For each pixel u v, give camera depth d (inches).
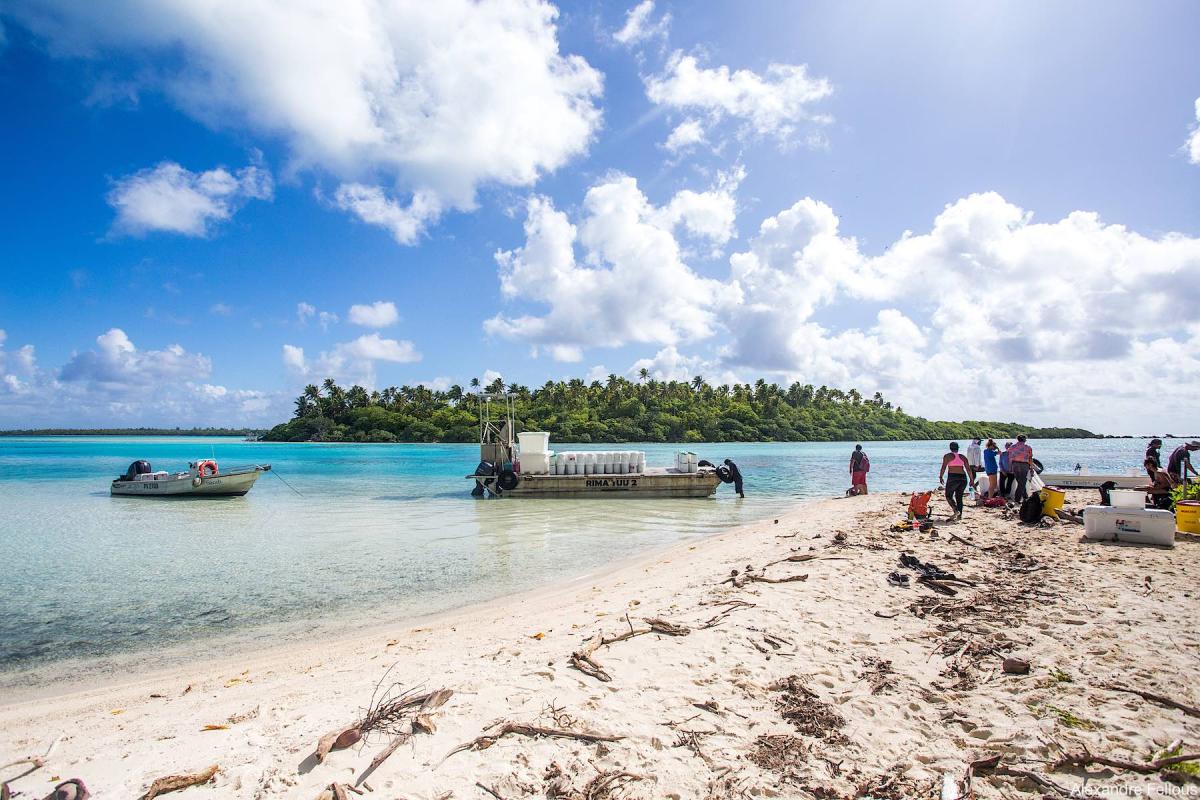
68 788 142.2
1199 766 149.0
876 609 284.0
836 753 161.9
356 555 529.3
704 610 292.0
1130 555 383.9
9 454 3521.2
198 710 209.2
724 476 989.8
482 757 160.1
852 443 6048.2
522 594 393.7
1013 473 623.8
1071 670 209.0
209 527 702.5
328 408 6092.5
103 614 360.5
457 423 5231.3
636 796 142.8
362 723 175.8
